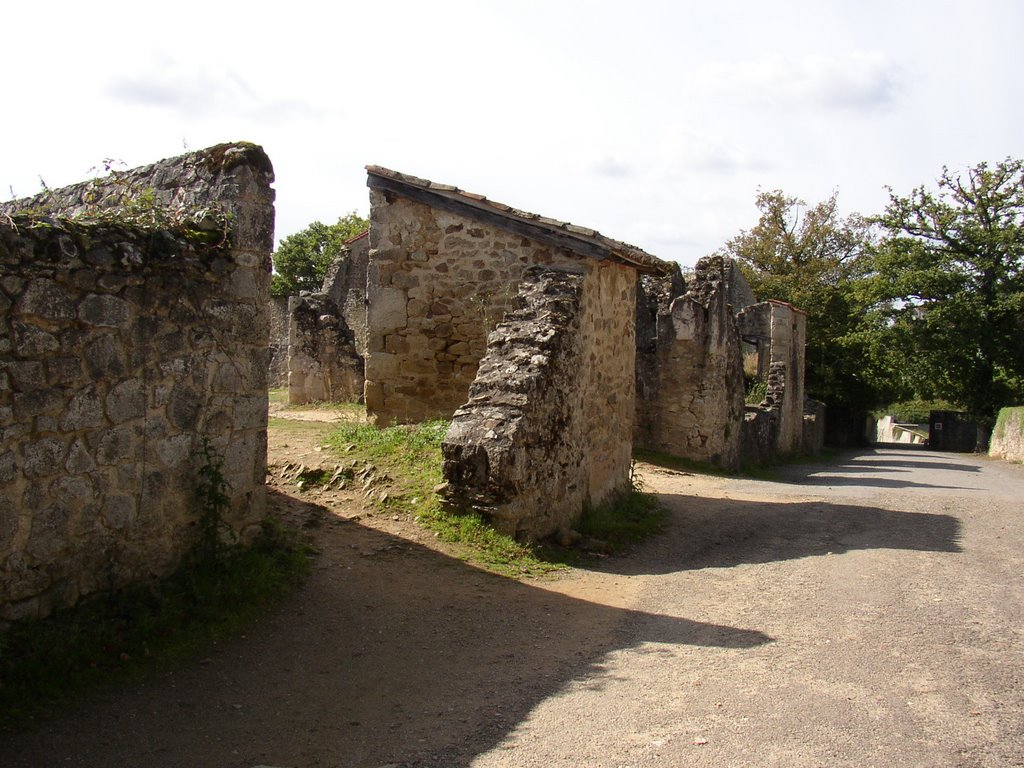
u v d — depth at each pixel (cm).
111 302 519
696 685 493
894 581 750
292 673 499
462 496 789
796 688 486
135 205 576
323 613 592
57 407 488
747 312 3095
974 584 741
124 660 483
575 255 1042
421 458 891
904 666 524
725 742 411
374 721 443
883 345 3578
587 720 442
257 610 578
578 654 555
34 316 474
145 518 547
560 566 774
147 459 547
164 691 461
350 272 3228
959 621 624
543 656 548
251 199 614
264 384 636
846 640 579
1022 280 3381
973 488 1673
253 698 463
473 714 453
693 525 1050
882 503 1264
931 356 3500
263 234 626
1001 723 435
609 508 1050
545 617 629
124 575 533
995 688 486
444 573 701
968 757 395
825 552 888
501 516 779
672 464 1791
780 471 2238
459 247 1116
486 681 502
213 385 594
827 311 3875
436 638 570
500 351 872
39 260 475
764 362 3072
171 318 561
